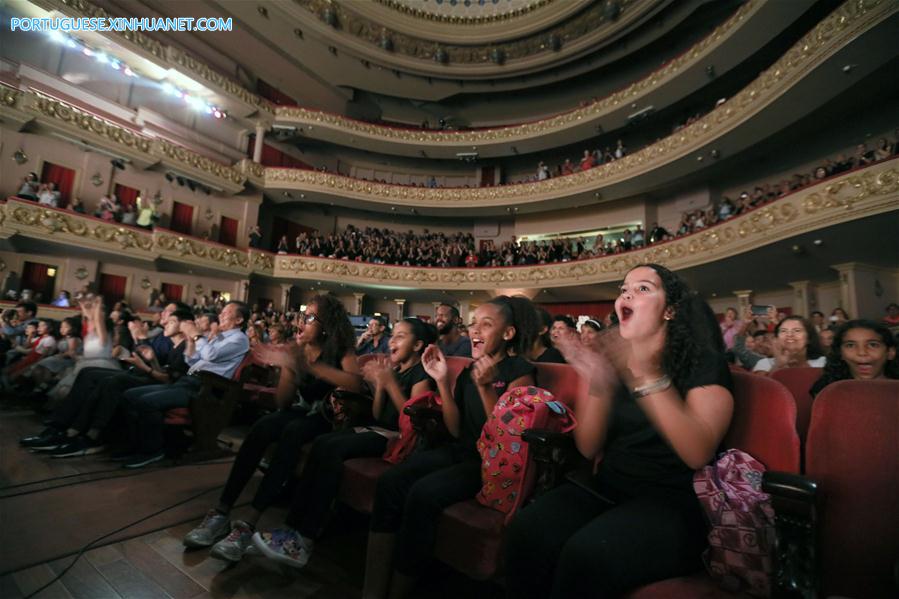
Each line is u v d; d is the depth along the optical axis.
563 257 11.63
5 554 1.63
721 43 8.38
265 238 13.56
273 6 11.25
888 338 1.67
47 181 9.21
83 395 3.19
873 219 5.53
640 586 0.98
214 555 1.66
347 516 2.16
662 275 1.22
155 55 9.98
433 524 1.40
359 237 14.02
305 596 1.54
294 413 2.18
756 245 7.04
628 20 10.87
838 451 1.05
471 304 13.66
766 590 0.92
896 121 7.20
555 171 13.77
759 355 3.64
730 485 1.02
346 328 2.17
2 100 8.12
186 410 2.99
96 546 1.75
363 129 13.51
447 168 15.23
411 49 13.11
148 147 10.14
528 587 1.10
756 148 8.78
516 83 13.73
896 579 0.82
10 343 5.20
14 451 2.85
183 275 11.38
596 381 1.19
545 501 1.22
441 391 1.71
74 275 9.62
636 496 1.19
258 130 12.59
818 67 6.28
